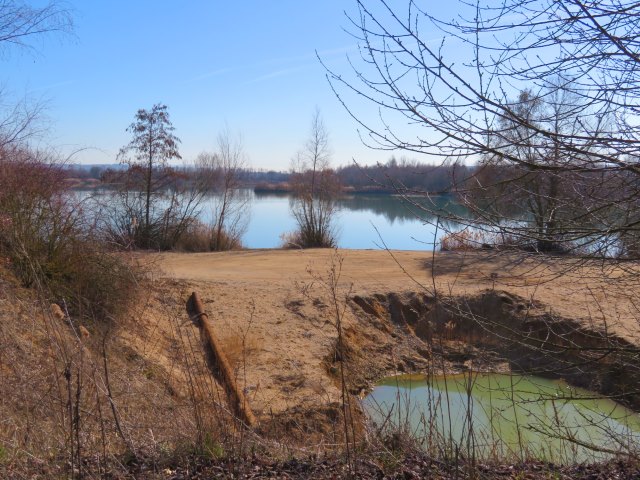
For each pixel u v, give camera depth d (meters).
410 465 4.59
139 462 4.55
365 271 19.23
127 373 7.99
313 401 9.80
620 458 5.13
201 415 5.31
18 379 5.57
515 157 4.05
